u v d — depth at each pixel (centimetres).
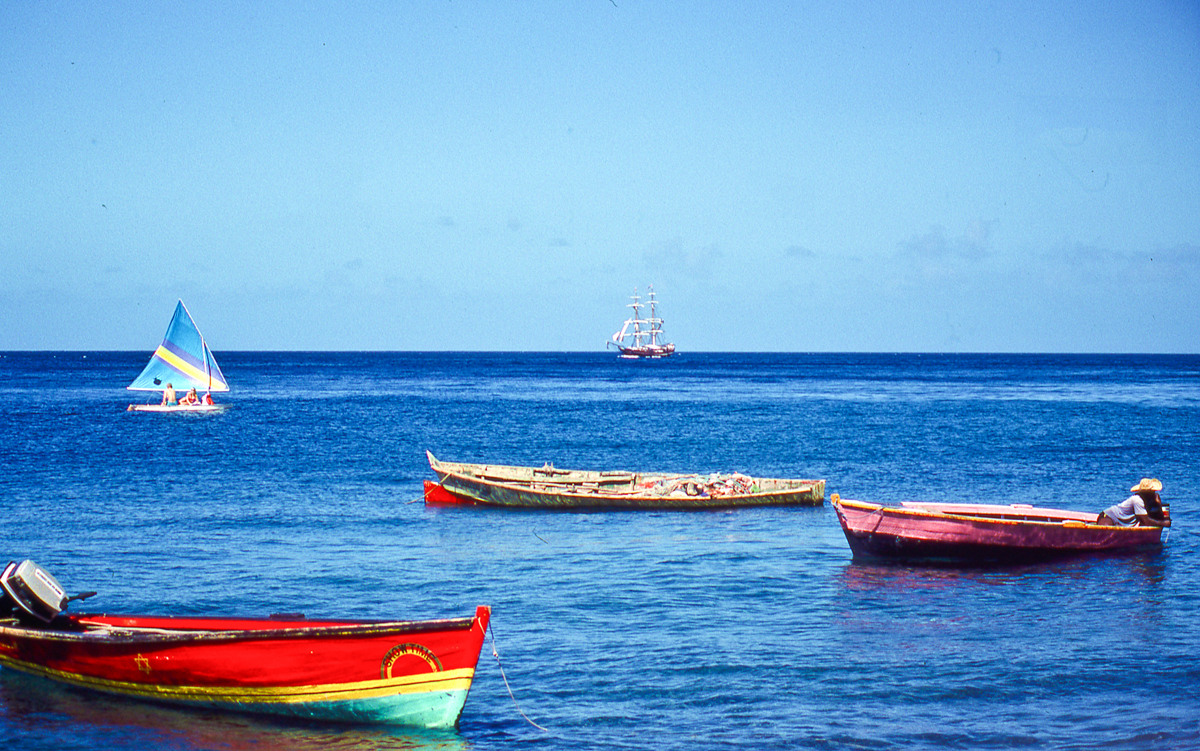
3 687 1585
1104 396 10400
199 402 7644
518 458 4916
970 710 1481
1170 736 1382
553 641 1795
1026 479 3991
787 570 2344
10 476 3981
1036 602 2062
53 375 15088
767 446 5403
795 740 1384
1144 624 1898
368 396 10262
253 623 1539
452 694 1390
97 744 1383
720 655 1716
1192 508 3212
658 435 6047
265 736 1413
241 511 3175
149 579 2242
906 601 2069
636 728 1427
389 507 3284
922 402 9425
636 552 2556
